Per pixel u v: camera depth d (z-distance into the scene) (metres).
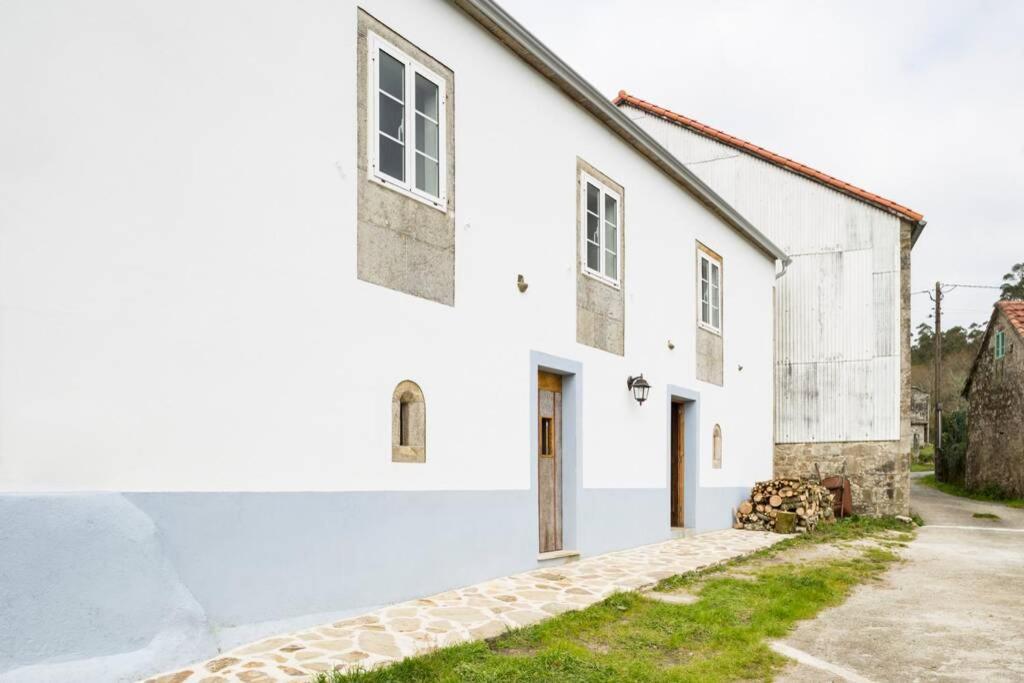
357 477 5.44
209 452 4.46
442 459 6.30
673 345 10.80
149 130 4.24
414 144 6.17
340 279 5.40
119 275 4.06
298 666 4.14
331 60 5.42
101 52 4.03
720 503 12.23
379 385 5.68
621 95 17.47
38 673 3.53
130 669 3.83
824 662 5.04
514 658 4.54
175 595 4.16
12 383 3.62
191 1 4.49
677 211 11.15
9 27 3.68
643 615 5.91
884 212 15.12
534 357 7.62
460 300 6.62
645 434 9.89
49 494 3.70
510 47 7.46
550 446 8.21
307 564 5.00
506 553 7.05
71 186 3.87
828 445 15.22
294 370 5.01
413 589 5.90
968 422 22.89
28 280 3.70
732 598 6.65
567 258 8.31
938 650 5.35
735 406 13.11
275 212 4.95
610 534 8.94
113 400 4.00
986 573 8.62
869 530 12.65
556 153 8.21
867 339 15.09
